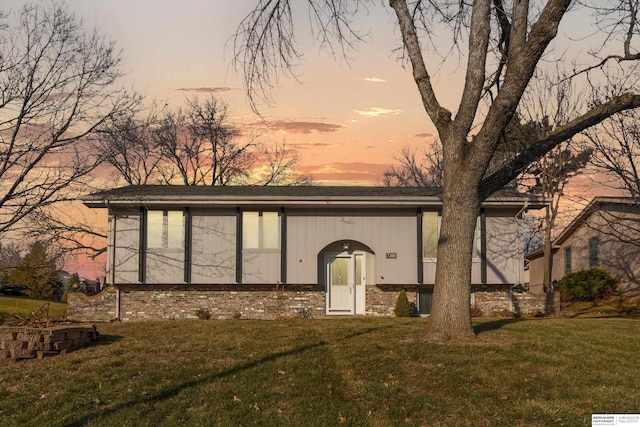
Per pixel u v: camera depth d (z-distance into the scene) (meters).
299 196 22.98
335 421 8.55
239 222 23.42
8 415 9.12
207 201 22.91
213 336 14.79
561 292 31.91
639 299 29.17
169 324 17.52
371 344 12.98
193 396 9.59
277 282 23.39
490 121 12.46
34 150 23.30
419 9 15.11
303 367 11.20
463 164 12.99
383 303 23.98
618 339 13.71
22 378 10.98
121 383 10.39
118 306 23.58
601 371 10.87
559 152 31.98
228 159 41.34
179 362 11.84
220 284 23.48
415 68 13.59
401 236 23.72
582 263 34.50
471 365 11.12
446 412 8.91
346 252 24.09
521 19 12.80
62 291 45.62
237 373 10.84
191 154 40.53
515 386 10.01
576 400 9.35
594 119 13.45
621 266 31.02
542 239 45.53
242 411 8.90
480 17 12.80
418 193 23.94
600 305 29.47
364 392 9.66
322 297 23.88
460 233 13.13
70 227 28.75
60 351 12.67
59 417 8.87
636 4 14.23
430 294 24.16
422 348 12.35
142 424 8.52
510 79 12.19
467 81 12.98
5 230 23.31
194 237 23.45
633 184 24.75
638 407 9.05
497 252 23.78
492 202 23.17
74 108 23.81
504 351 12.06
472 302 24.09
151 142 37.91
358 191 24.69
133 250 23.27
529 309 24.14
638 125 23.09
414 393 9.66
